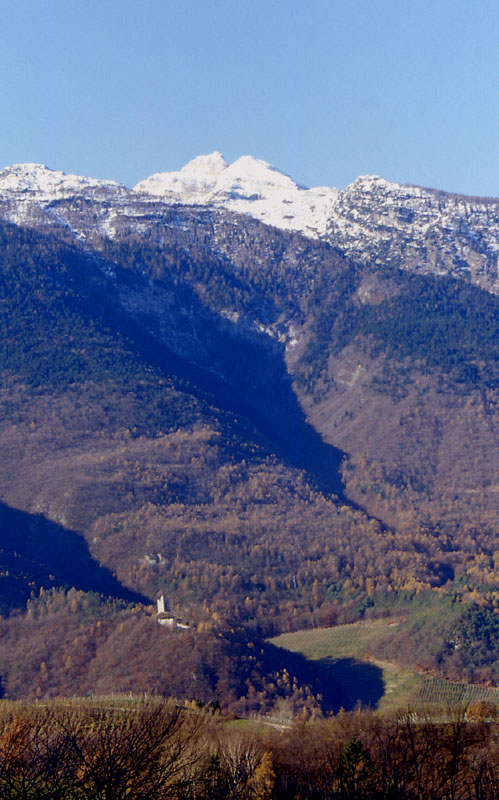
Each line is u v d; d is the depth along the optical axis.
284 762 120.88
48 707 134.38
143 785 85.56
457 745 122.44
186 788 90.44
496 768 115.88
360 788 113.25
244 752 116.69
